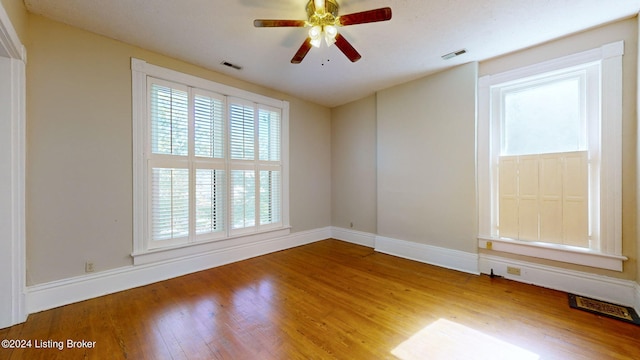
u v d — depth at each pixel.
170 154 2.92
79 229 2.36
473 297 2.44
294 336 1.85
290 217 4.25
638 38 2.13
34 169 2.15
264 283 2.79
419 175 3.55
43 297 2.17
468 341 1.78
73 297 2.32
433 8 2.06
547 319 2.04
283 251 4.02
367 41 2.56
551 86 2.67
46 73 2.20
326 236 4.87
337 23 1.85
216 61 3.00
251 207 3.72
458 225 3.19
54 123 2.24
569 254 2.50
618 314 2.08
